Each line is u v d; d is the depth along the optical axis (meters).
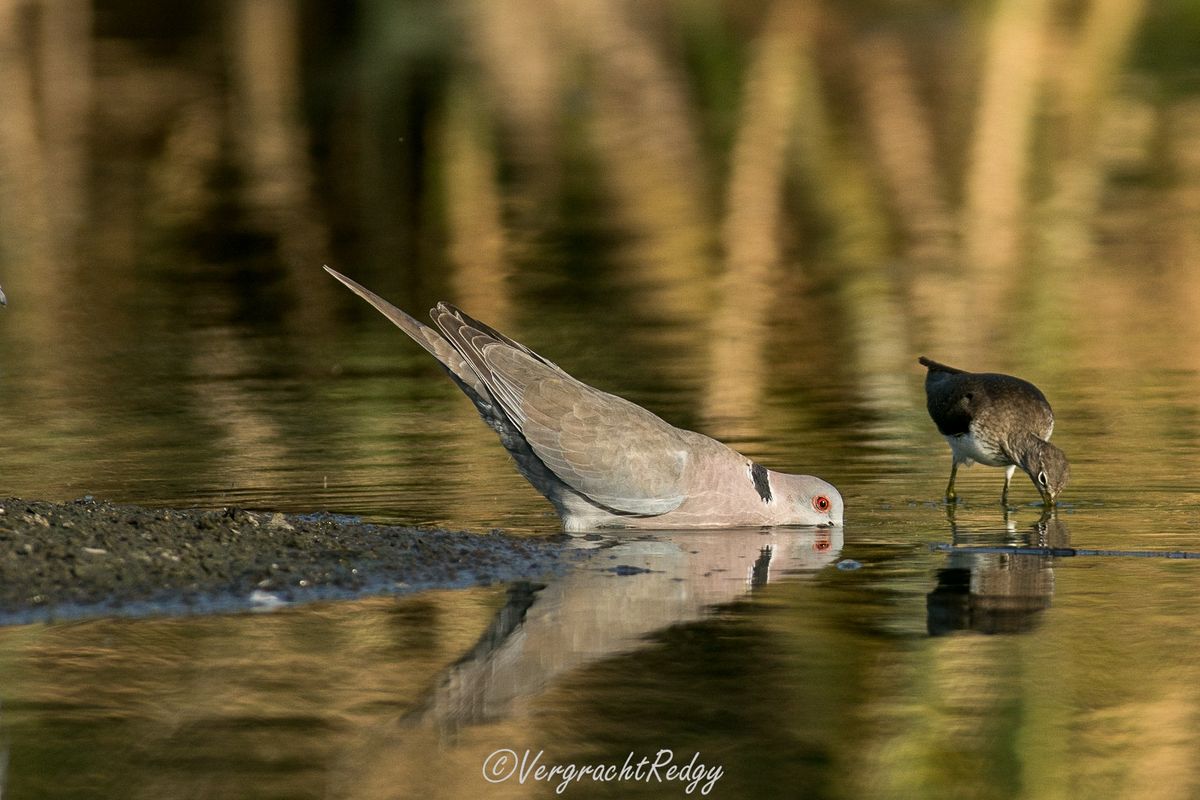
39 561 9.59
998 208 25.66
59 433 14.43
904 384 16.55
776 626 8.94
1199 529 11.38
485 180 27.30
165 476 12.77
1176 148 29.05
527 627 8.91
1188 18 39.19
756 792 6.86
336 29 38.41
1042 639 8.70
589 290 21.11
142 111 31.48
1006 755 7.21
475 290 21.06
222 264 22.80
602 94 32.75
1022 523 11.73
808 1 40.09
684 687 7.96
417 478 12.83
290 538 10.40
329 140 29.78
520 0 40.09
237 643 8.57
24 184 27.06
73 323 19.66
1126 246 23.19
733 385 16.36
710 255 23.00
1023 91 32.62
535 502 12.18
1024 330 18.94
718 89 32.81
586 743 7.29
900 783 6.94
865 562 10.53
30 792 6.70
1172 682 8.01
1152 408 15.31
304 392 16.25
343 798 6.68
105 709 7.61
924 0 40.69
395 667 8.22
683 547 11.00
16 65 34.34
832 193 26.33
